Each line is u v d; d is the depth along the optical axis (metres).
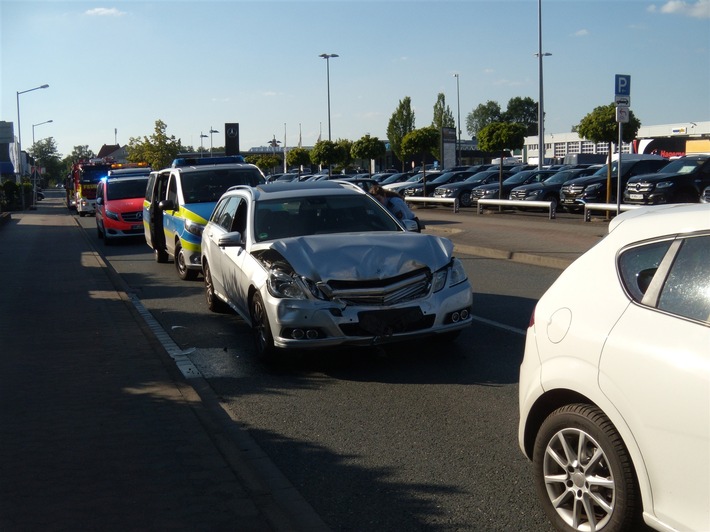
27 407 6.17
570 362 3.80
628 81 15.92
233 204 9.71
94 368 7.40
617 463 3.53
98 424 5.72
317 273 7.12
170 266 16.98
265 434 5.81
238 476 4.71
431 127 36.25
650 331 3.46
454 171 40.91
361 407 6.38
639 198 23.30
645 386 3.38
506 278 13.37
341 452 5.39
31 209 54.66
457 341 8.52
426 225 23.84
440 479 4.86
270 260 7.67
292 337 7.13
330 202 8.84
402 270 7.21
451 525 4.22
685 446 3.20
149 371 7.26
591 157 49.19
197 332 9.60
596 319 3.74
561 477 3.91
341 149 49.84
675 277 3.50
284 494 4.62
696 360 3.21
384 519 4.32
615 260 3.82
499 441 5.49
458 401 6.43
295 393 6.84
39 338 8.88
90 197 41.06
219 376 7.48
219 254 9.62
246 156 71.12
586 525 3.77
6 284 13.80
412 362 7.71
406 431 5.77
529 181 31.33
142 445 5.27
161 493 4.45
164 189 16.83
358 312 7.03
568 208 26.39
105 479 4.67
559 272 13.95
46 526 4.04
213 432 5.52
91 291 12.71
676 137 48.78
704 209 3.60
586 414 3.72
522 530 4.14
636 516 3.50
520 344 8.33
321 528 4.10
